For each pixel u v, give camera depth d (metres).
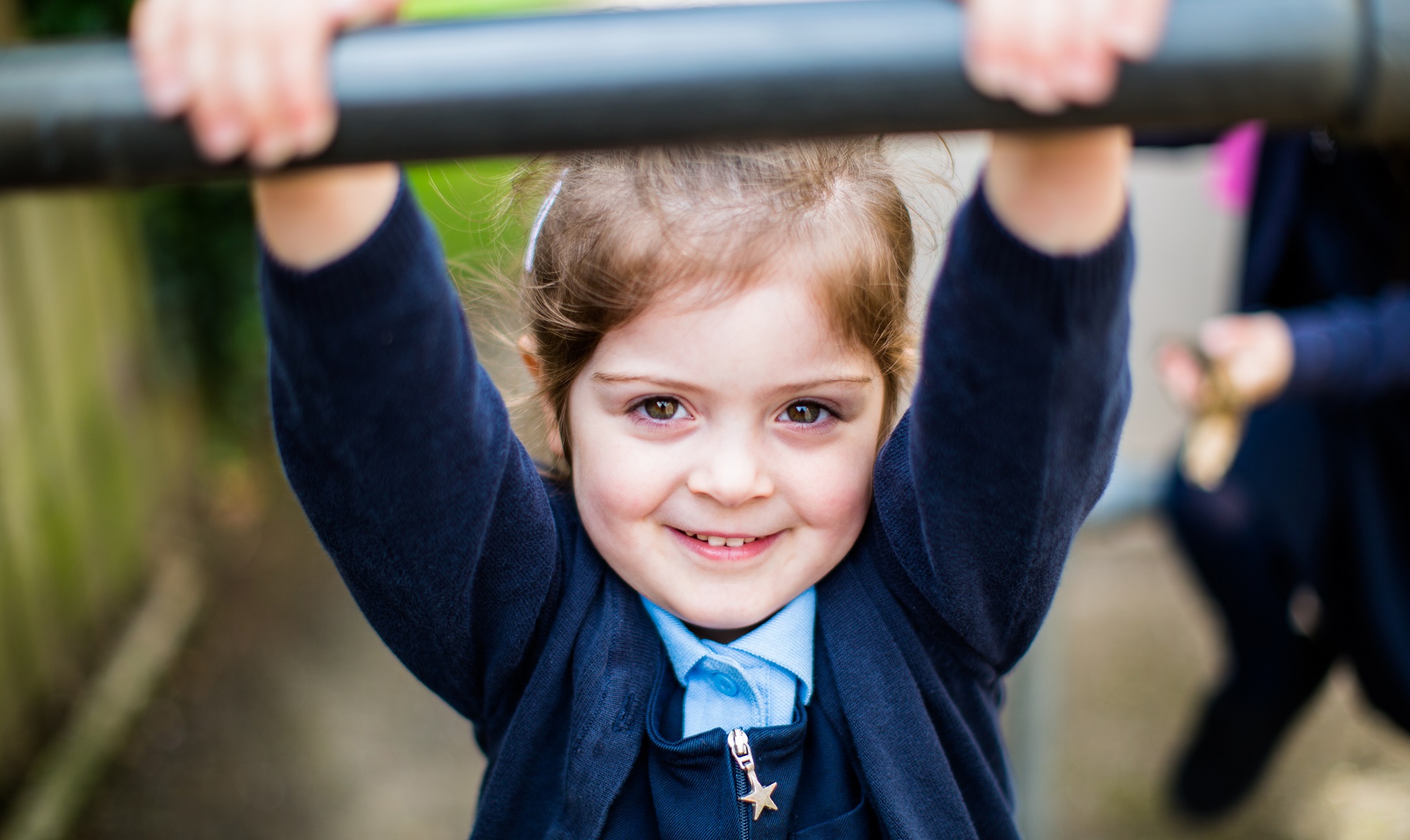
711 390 0.81
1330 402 1.67
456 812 2.53
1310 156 1.79
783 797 0.85
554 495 0.95
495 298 1.09
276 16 0.49
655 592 0.86
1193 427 1.71
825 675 0.88
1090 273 0.63
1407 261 1.72
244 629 3.11
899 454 0.87
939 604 0.84
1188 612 3.07
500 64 0.49
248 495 3.70
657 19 0.50
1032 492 0.73
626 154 0.85
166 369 3.62
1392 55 0.48
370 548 0.80
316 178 0.63
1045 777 1.83
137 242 3.53
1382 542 1.76
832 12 0.49
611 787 0.85
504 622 0.88
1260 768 2.18
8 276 2.66
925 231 1.05
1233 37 0.48
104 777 2.58
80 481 2.93
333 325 0.67
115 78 0.49
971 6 0.49
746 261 0.80
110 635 2.96
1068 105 0.49
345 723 2.79
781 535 0.85
